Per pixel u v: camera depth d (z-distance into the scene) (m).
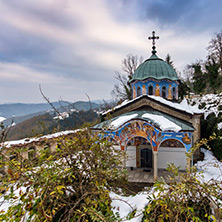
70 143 4.25
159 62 14.89
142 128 9.73
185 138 9.36
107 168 5.07
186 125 9.70
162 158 12.10
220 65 30.20
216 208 3.67
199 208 3.98
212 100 22.33
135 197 5.44
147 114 10.48
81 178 4.14
